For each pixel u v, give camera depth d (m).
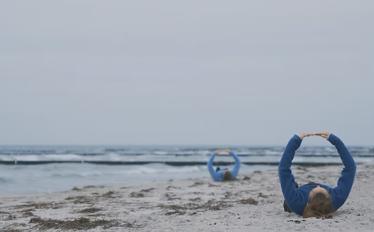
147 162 48.16
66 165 39.62
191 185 18.80
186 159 63.22
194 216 9.47
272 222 8.42
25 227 8.87
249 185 18.00
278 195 13.62
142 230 8.12
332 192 9.05
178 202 12.62
